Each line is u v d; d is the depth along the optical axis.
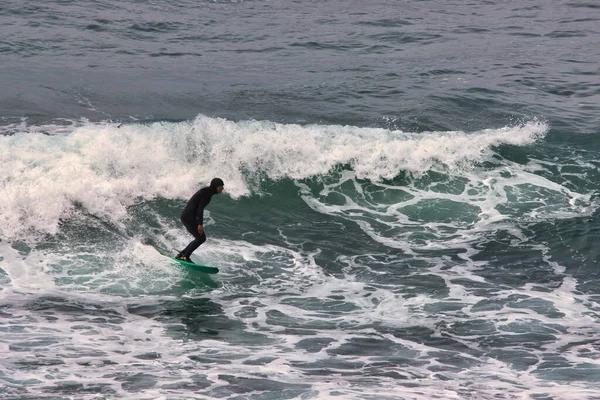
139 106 75.38
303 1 125.50
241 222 56.75
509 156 66.88
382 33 108.38
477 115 76.19
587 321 42.72
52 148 59.91
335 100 78.75
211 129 63.72
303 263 50.44
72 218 54.22
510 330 41.50
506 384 35.22
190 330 41.03
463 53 99.38
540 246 52.88
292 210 59.00
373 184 62.72
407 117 74.25
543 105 79.88
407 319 42.94
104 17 106.06
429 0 132.12
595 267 50.06
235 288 46.66
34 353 36.88
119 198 57.41
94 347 38.16
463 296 45.81
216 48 97.44
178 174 60.72
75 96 76.81
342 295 46.00
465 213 58.25
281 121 72.69
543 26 116.38
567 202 59.47
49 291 44.84
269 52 96.69
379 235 54.91
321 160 64.06
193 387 34.00
